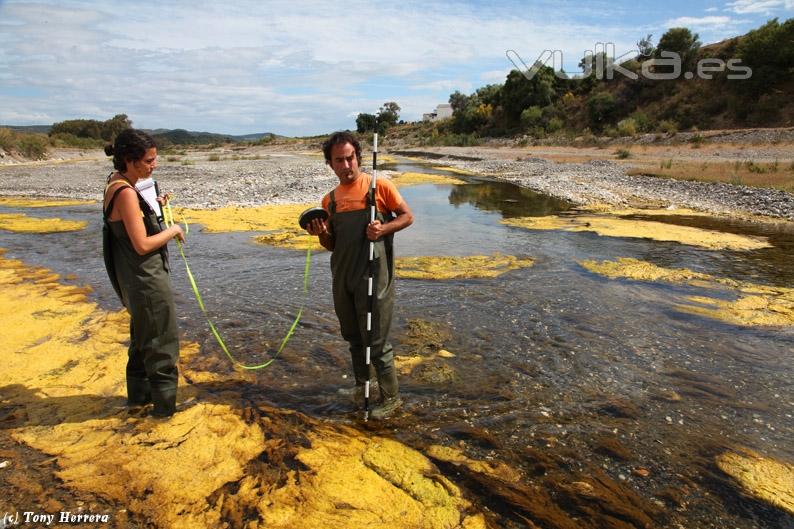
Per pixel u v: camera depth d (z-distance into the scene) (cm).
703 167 2495
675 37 5369
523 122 6131
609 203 1809
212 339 571
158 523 294
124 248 374
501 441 388
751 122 4284
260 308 674
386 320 415
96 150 5866
